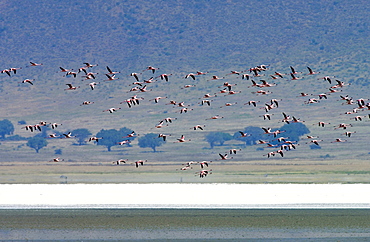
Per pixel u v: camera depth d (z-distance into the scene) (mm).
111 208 66500
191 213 63188
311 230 55750
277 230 56000
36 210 65500
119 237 53875
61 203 70000
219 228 56688
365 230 55750
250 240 52656
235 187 87062
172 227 56969
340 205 67562
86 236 54219
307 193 78500
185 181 100375
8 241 52938
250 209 65312
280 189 84000
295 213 62906
